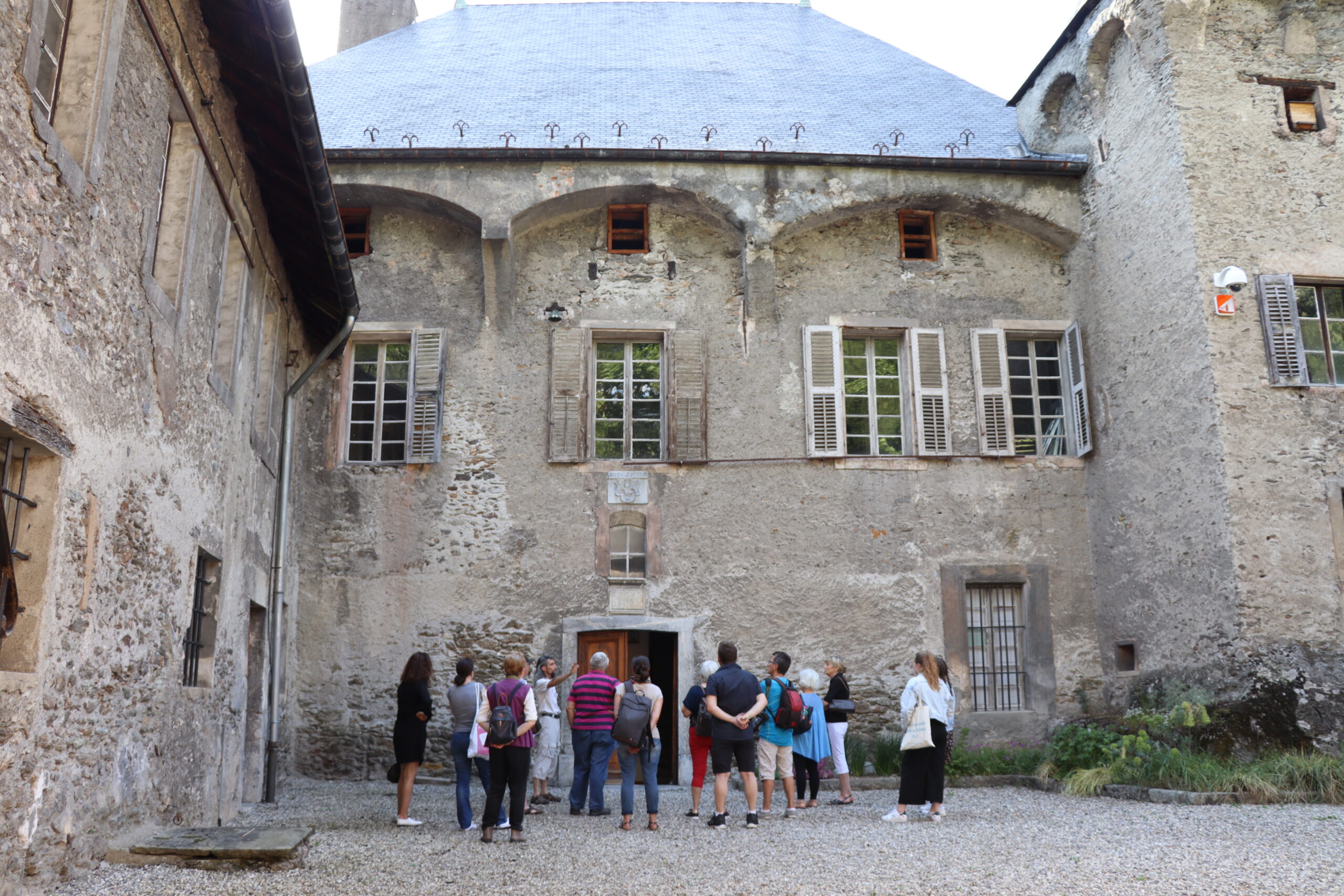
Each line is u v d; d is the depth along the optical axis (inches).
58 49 222.4
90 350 221.6
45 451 202.4
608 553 509.7
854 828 321.7
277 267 429.7
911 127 589.0
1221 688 437.7
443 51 669.3
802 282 545.6
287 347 469.4
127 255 245.3
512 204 520.4
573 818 348.8
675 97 604.7
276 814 371.2
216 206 325.4
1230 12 501.4
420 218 543.2
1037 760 468.4
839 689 403.9
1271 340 461.7
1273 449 450.9
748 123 575.5
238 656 373.1
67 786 212.8
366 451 527.2
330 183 349.1
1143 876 238.5
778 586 508.7
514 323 533.0
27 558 199.9
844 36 712.4
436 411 518.9
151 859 238.8
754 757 330.6
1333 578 441.7
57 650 205.9
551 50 673.0
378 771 486.3
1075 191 550.9
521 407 523.8
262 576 421.7
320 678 494.6
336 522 510.0
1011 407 542.3
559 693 491.5
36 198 193.5
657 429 535.2
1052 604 518.6
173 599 285.9
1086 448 529.7
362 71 636.1
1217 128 483.5
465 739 325.7
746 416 527.8
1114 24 523.5
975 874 241.1
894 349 551.5
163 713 278.2
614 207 548.7
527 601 502.9
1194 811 351.9
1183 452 468.8
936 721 341.7
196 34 296.8
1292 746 413.4
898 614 509.7
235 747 366.0
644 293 540.4
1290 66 498.3
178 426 288.8
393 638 498.9
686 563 510.0
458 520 510.6
